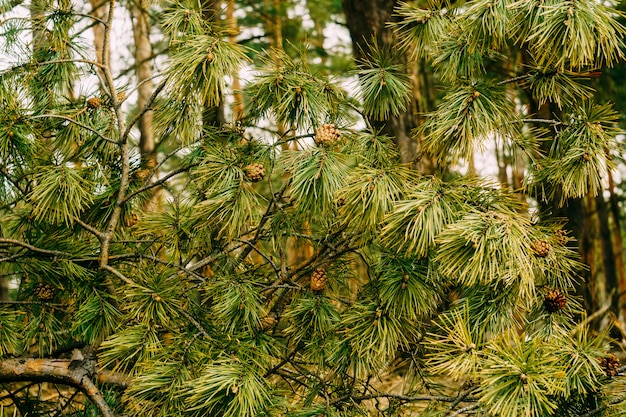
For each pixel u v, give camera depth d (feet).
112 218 7.73
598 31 6.85
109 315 7.56
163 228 7.98
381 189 6.92
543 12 6.87
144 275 7.48
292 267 8.27
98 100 8.12
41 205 7.54
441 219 6.84
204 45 7.17
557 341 6.88
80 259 7.76
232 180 7.35
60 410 8.25
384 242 7.07
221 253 7.93
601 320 13.17
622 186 18.86
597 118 7.32
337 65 20.04
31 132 7.79
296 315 7.55
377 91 7.74
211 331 7.47
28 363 7.80
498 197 7.06
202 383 6.75
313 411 7.21
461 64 7.52
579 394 6.63
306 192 7.02
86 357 7.88
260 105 7.56
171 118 7.64
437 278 7.12
